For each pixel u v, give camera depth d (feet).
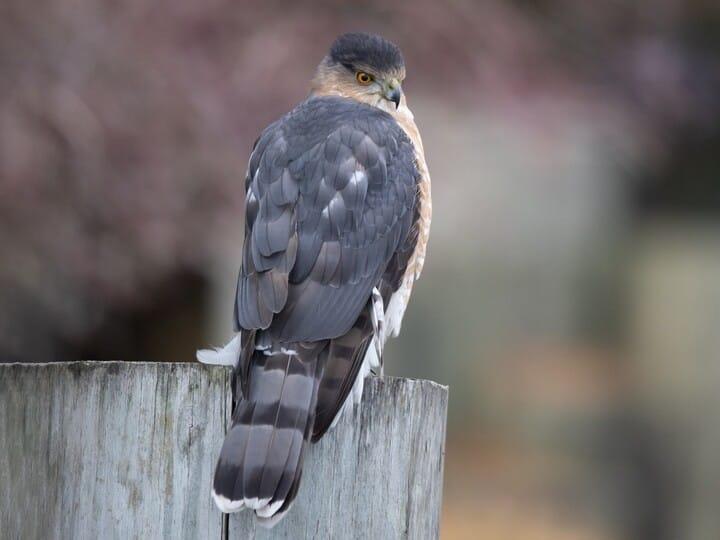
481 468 65.41
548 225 67.92
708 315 68.64
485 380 68.28
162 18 41.65
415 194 24.68
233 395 19.13
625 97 54.49
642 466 65.31
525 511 62.28
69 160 39.58
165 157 40.60
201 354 21.04
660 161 64.28
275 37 43.11
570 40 54.19
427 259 68.08
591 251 68.80
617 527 63.00
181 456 19.17
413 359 68.59
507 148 57.41
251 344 20.10
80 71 39.91
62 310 45.27
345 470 19.76
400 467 19.93
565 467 65.62
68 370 19.26
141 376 19.25
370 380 20.11
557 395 67.92
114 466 19.19
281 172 23.11
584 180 66.69
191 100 40.83
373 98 29.01
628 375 68.08
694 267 69.15
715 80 60.13
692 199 70.54
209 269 50.26
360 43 29.12
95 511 19.17
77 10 40.09
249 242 22.04
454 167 52.08
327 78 29.37
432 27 46.93
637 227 70.69
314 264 21.80
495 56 47.93
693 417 65.67
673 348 68.28
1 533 19.21
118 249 41.50
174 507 19.15
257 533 19.13
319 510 19.57
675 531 63.72
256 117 41.73
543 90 49.26
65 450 19.22
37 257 40.86
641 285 69.87
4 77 39.09
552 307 69.05
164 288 51.13
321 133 24.07
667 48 56.18
